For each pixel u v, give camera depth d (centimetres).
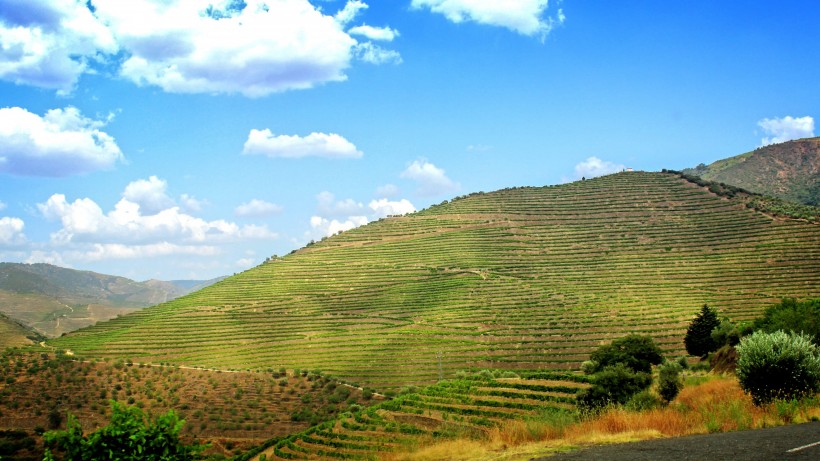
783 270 12950
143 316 15775
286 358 11738
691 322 10175
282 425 8706
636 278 13925
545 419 2723
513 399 5812
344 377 10444
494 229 18575
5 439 7900
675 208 18375
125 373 11175
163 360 12112
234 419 8956
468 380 7131
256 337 13262
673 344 10150
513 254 16512
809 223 15312
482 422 4888
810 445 1644
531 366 10075
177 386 10481
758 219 16338
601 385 4744
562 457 1862
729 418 2256
